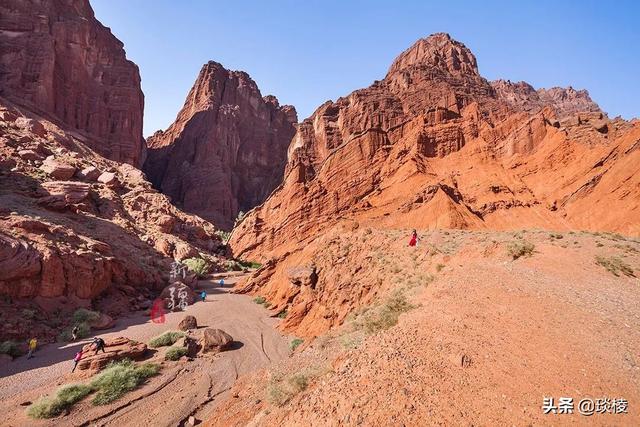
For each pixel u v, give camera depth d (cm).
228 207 13412
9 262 2923
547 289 1283
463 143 6500
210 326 3334
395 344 1004
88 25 11169
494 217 4938
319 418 788
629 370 789
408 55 12556
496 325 1023
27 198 4719
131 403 1761
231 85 17400
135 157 11406
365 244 3044
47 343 2634
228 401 1655
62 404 1662
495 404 691
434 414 683
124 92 11562
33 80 9144
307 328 2864
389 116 8238
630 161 4559
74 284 3403
